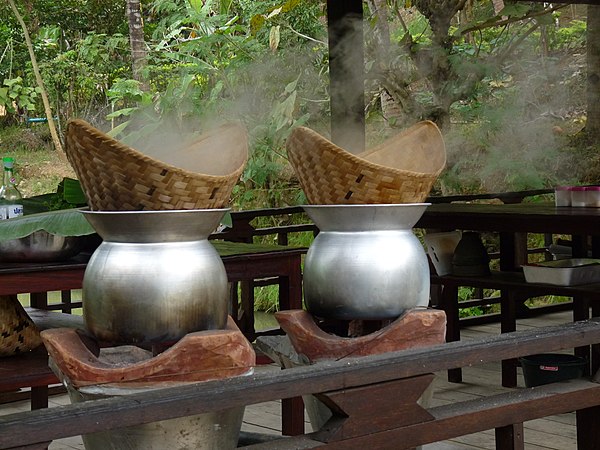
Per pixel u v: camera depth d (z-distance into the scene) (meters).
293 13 7.36
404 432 1.44
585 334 1.66
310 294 1.47
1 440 1.09
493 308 6.30
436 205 4.43
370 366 1.38
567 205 4.14
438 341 1.49
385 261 1.42
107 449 1.34
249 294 3.60
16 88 9.62
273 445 1.35
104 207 1.28
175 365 1.26
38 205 2.62
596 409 1.82
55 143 7.35
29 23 10.80
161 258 1.26
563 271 3.57
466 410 1.52
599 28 6.11
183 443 1.31
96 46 9.85
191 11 7.33
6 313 2.07
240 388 1.25
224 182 1.30
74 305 3.94
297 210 4.20
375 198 1.42
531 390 1.67
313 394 1.35
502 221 3.76
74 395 1.30
